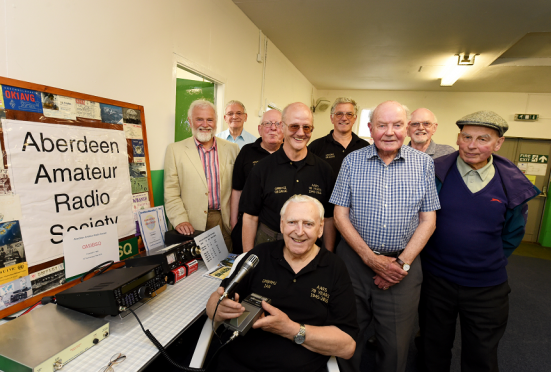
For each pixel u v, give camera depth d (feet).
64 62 4.42
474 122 4.47
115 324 3.59
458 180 4.91
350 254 5.18
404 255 4.61
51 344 2.94
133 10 5.55
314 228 3.83
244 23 9.96
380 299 4.94
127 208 5.42
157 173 6.46
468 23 9.77
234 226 6.85
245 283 4.09
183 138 8.36
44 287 4.03
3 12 3.65
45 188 4.10
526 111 17.71
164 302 4.18
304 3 9.09
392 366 4.98
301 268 4.03
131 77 5.62
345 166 5.19
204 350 3.64
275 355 3.62
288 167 5.44
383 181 4.79
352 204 5.04
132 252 5.49
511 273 12.92
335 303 3.88
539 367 6.72
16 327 3.19
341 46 12.46
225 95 9.18
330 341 3.53
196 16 7.39
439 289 5.11
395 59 13.55
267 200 5.45
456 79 15.16
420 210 4.84
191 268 5.13
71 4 4.44
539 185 18.12
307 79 18.22
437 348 5.29
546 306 9.84
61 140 4.33
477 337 4.89
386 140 4.57
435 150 7.88
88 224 4.70
